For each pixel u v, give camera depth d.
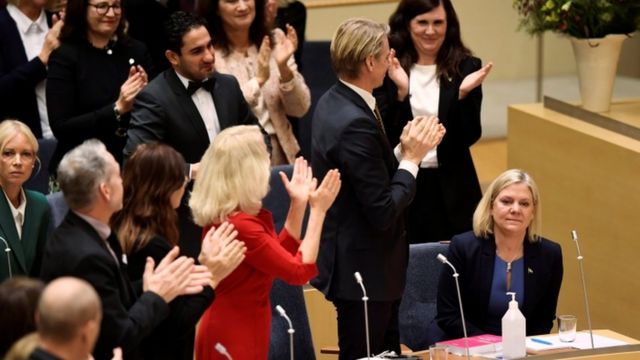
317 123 15.35
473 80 19.62
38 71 21.44
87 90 19.72
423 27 19.70
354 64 14.96
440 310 17.31
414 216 20.16
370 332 15.48
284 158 21.34
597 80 22.05
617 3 21.41
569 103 22.81
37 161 20.66
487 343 15.45
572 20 21.91
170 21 18.14
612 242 21.08
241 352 14.00
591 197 21.56
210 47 18.11
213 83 18.45
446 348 15.09
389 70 19.38
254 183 13.80
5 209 16.89
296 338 17.41
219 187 13.79
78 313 10.27
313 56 26.77
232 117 18.58
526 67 28.44
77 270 12.22
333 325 19.61
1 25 22.09
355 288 15.25
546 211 23.00
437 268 18.31
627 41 22.12
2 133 16.77
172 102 18.09
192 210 13.95
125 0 22.70
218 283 13.62
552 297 17.31
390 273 15.40
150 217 13.30
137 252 13.20
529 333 17.27
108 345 12.28
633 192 20.44
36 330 10.98
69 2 19.62
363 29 14.95
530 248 17.23
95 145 12.63
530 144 23.38
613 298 21.17
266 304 14.36
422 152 15.25
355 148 14.81
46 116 22.19
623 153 20.58
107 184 12.48
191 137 18.09
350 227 15.23
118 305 12.33
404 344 18.02
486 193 17.23
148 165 13.30
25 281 11.25
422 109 19.86
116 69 19.98
